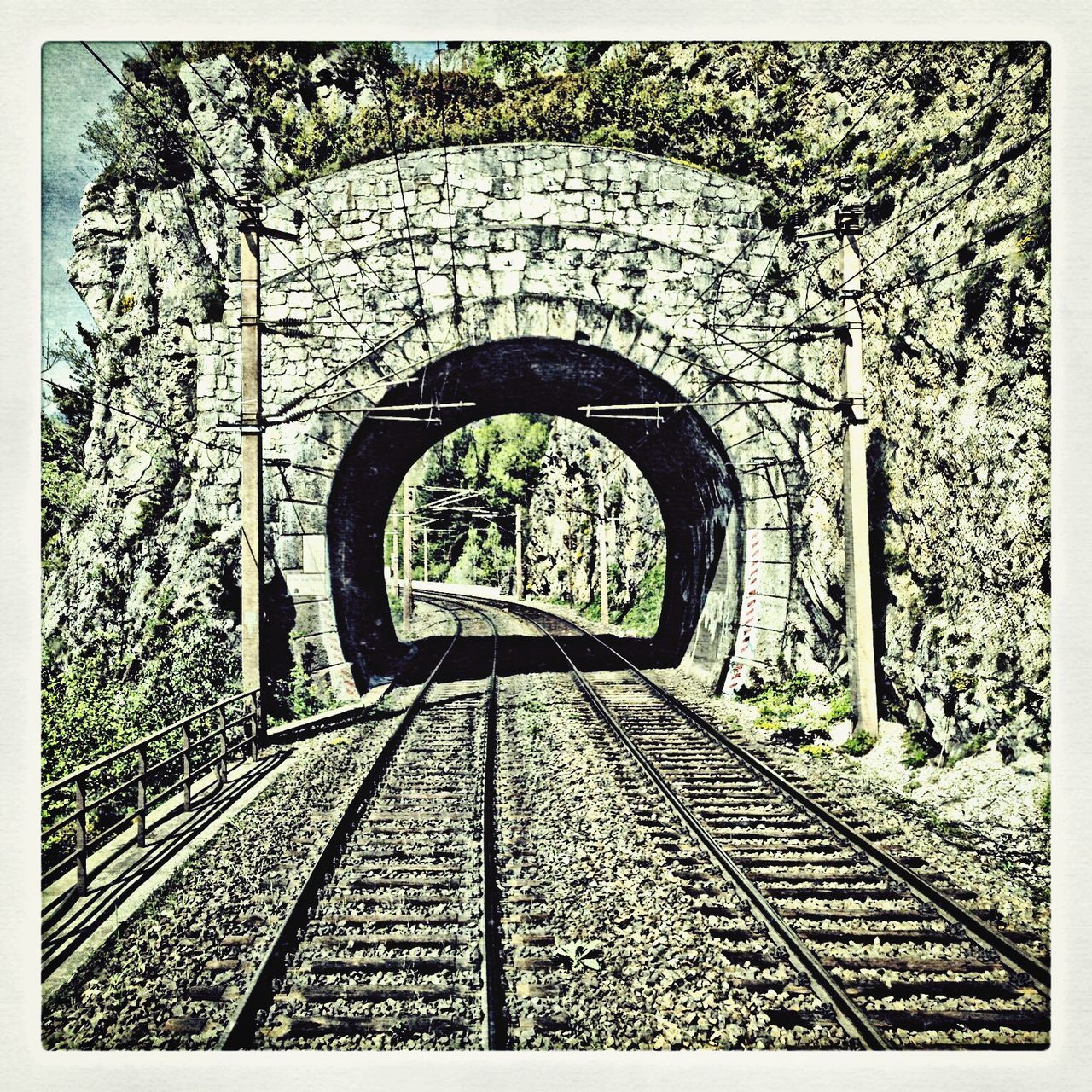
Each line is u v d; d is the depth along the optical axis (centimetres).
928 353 1134
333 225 1620
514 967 576
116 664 1546
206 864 759
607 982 558
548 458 5359
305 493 1602
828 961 573
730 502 1756
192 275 1659
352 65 1716
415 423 1830
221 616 1545
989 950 583
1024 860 737
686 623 2231
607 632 3247
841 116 1501
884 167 1291
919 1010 516
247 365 1194
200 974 577
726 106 1656
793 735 1250
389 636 2259
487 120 1689
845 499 1174
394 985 554
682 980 560
